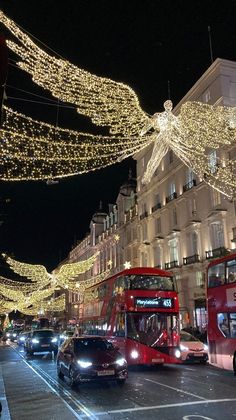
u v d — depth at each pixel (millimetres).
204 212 37531
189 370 17875
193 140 27719
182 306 40125
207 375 15883
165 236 45156
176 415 8727
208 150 36281
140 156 54219
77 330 29703
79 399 11102
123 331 18297
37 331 28375
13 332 57781
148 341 18062
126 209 61281
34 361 23328
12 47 9438
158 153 15477
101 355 13500
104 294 22438
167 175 45812
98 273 74688
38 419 8805
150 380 14500
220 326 16672
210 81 36750
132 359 17609
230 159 33531
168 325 18516
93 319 24312
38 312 77812
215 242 36062
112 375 12984
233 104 34938
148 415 8812
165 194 46594
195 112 22344
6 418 8430
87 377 12773
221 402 10078
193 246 39719
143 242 49875
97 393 12000
